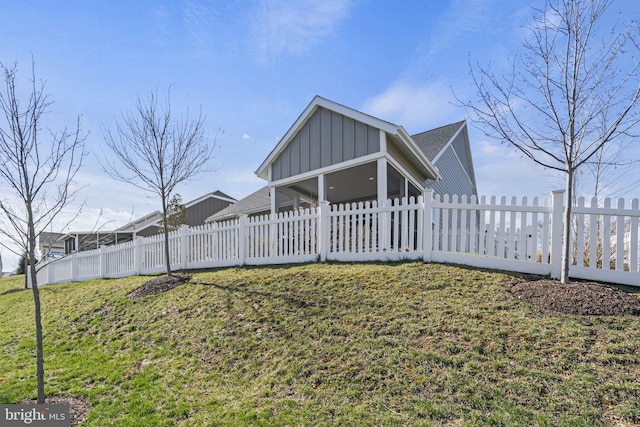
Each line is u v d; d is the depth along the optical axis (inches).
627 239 205.3
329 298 184.4
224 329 176.2
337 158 358.0
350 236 264.1
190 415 116.6
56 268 509.0
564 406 97.1
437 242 222.8
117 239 902.4
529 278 183.6
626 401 95.7
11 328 242.8
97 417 120.0
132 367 158.7
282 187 450.3
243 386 131.3
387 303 169.3
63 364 169.9
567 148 181.0
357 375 124.2
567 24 183.8
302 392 121.2
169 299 233.8
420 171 460.4
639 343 117.6
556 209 186.2
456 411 101.3
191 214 959.0
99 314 236.8
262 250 297.4
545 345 122.2
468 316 147.3
